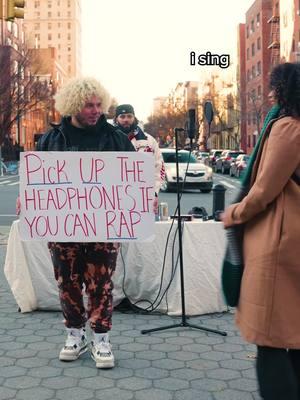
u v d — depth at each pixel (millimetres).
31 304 5125
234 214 2672
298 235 2516
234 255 2746
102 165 3816
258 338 2551
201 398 3320
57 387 3479
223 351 4117
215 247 4996
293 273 2539
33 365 3848
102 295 3818
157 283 5090
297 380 2756
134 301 5180
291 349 2686
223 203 5801
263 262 2559
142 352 4094
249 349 4160
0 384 3525
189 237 4953
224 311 5113
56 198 3828
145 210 3824
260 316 2551
